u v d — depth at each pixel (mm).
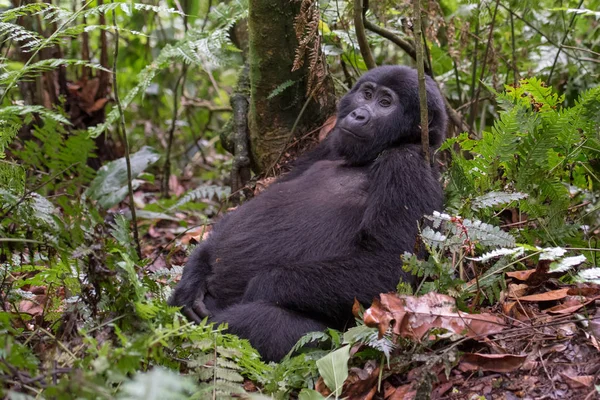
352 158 4688
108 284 3260
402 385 3377
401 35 5992
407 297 3389
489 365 3334
